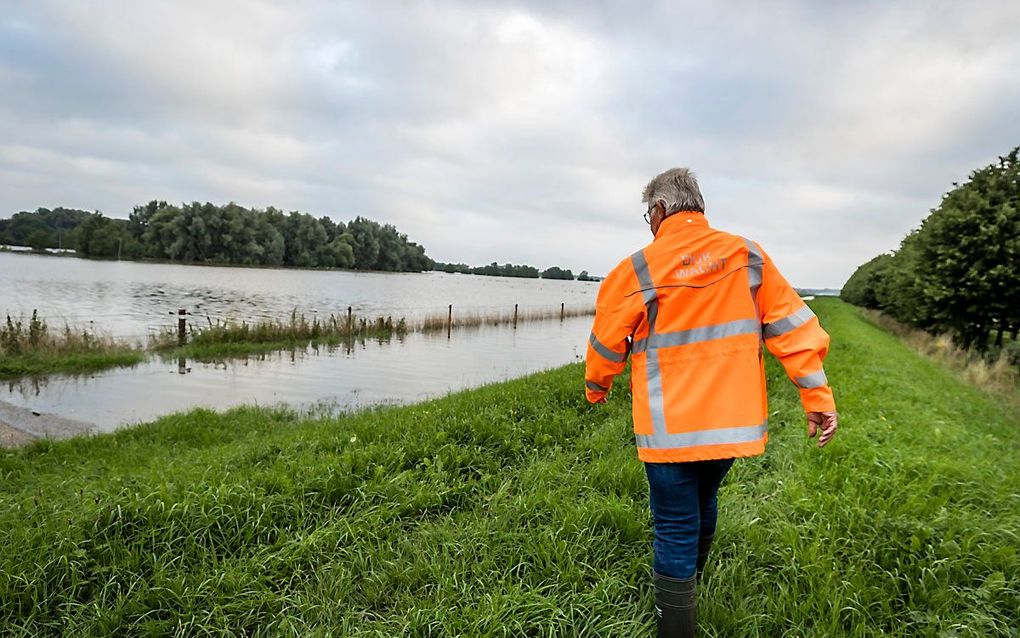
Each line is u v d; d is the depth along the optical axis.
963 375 13.93
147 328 23.28
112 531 3.38
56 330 18.81
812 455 4.74
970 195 17.00
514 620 2.57
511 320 36.56
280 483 4.19
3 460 6.27
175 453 6.78
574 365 12.49
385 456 4.95
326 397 12.12
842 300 61.91
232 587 2.93
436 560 3.21
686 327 2.19
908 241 25.52
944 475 4.08
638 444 2.28
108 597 2.90
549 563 3.05
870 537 3.18
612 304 2.34
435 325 29.73
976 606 2.63
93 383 12.97
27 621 2.68
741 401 2.14
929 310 18.22
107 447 7.11
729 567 2.96
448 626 2.56
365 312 37.00
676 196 2.41
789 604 2.67
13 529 3.39
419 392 12.96
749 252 2.25
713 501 2.57
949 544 2.97
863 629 2.46
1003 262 16.38
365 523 3.66
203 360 17.09
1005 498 3.73
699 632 2.48
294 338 22.39
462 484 4.39
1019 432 7.23
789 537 3.18
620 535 3.41
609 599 2.74
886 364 11.10
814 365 2.14
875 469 4.28
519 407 7.17
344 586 2.99
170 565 3.12
